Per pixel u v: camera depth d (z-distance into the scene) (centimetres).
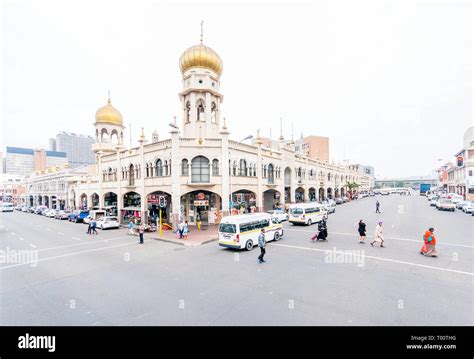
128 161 2844
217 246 1705
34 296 905
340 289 893
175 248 1669
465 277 998
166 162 2386
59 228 2788
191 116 2698
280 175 3459
